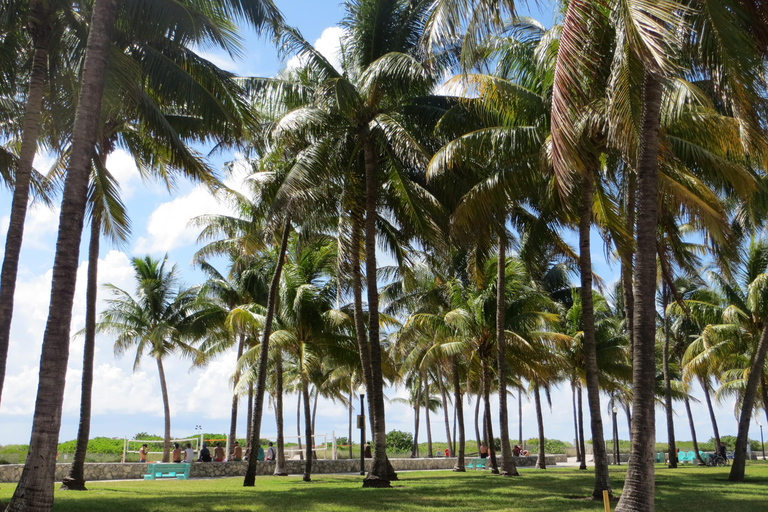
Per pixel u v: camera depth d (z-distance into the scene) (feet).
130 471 85.51
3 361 43.75
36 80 46.93
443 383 163.43
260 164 73.67
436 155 56.85
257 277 107.55
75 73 50.47
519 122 58.39
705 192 53.36
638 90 34.40
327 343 85.05
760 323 90.63
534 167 55.67
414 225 71.15
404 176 65.21
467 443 222.69
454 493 53.42
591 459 157.89
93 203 63.52
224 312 118.21
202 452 93.66
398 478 76.23
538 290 96.63
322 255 86.17
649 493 30.40
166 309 123.13
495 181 56.13
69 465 77.15
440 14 33.96
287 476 88.69
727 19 30.40
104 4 36.19
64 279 32.65
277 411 92.68
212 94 52.03
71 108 52.42
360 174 70.54
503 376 82.84
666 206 55.16
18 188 45.83
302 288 80.07
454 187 68.03
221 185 61.16
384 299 118.83
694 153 52.85
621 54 31.81
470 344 90.43
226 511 39.86
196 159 60.23
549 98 54.08
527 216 73.36
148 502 45.42
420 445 219.82
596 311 111.34
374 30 65.31
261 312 88.38
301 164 59.26
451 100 67.46
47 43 47.50
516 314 89.92
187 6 46.62
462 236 61.87
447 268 96.78
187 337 124.98
